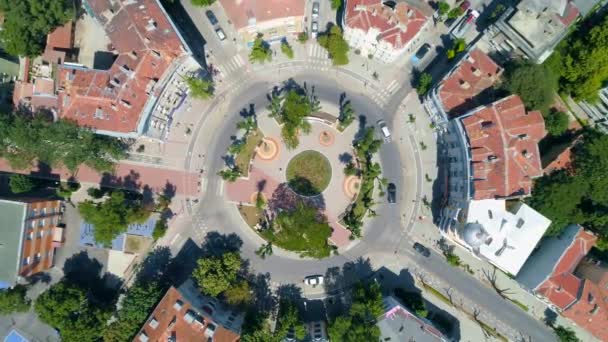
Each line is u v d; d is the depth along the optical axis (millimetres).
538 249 103750
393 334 100062
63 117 94688
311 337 102875
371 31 96688
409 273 109812
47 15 99750
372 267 109750
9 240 96500
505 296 108562
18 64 107312
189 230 109750
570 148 100562
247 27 100438
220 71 110312
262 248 107438
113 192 102875
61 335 101562
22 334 109000
